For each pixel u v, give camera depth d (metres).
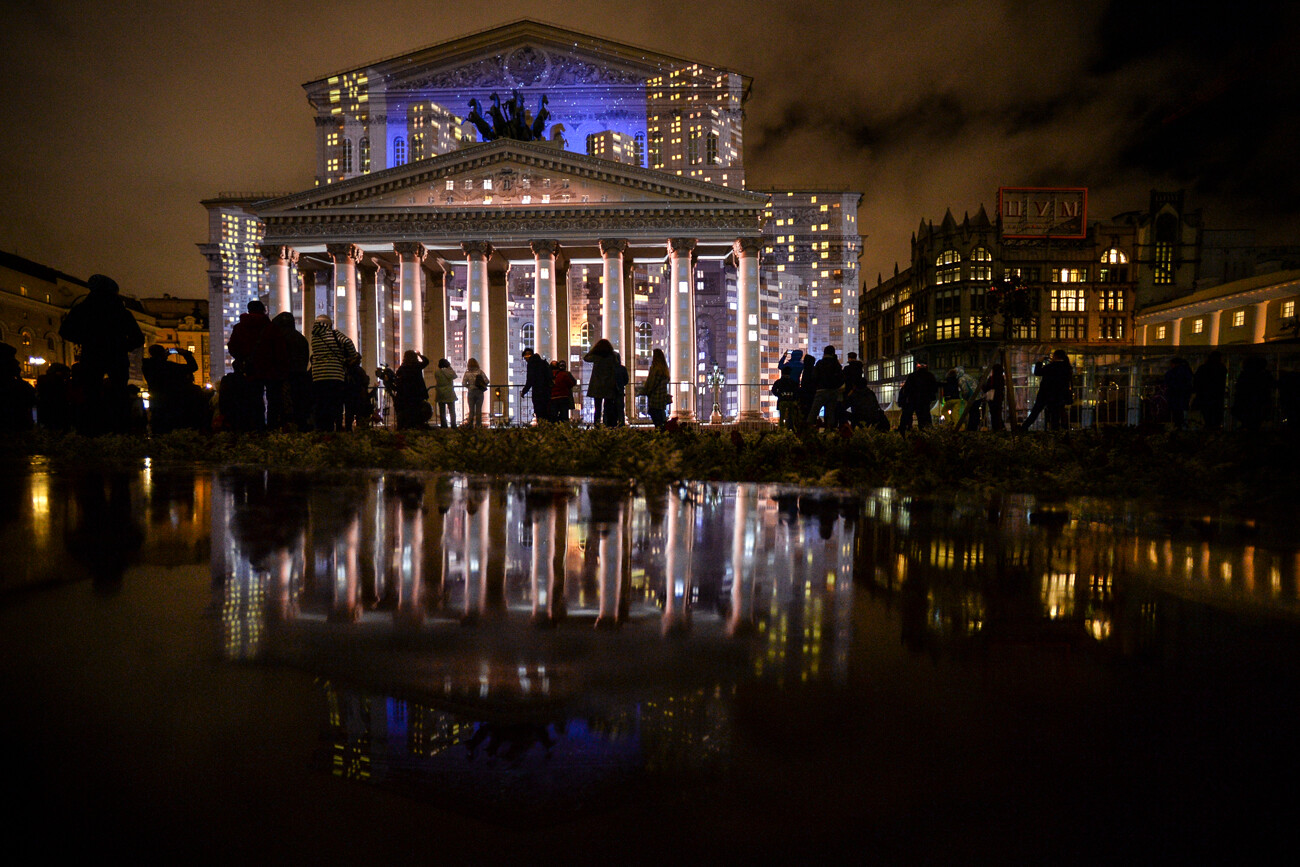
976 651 1.72
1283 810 0.95
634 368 48.28
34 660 1.59
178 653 1.66
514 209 42.66
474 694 1.42
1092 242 76.88
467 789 1.02
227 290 61.97
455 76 55.47
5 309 60.19
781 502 5.14
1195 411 17.38
